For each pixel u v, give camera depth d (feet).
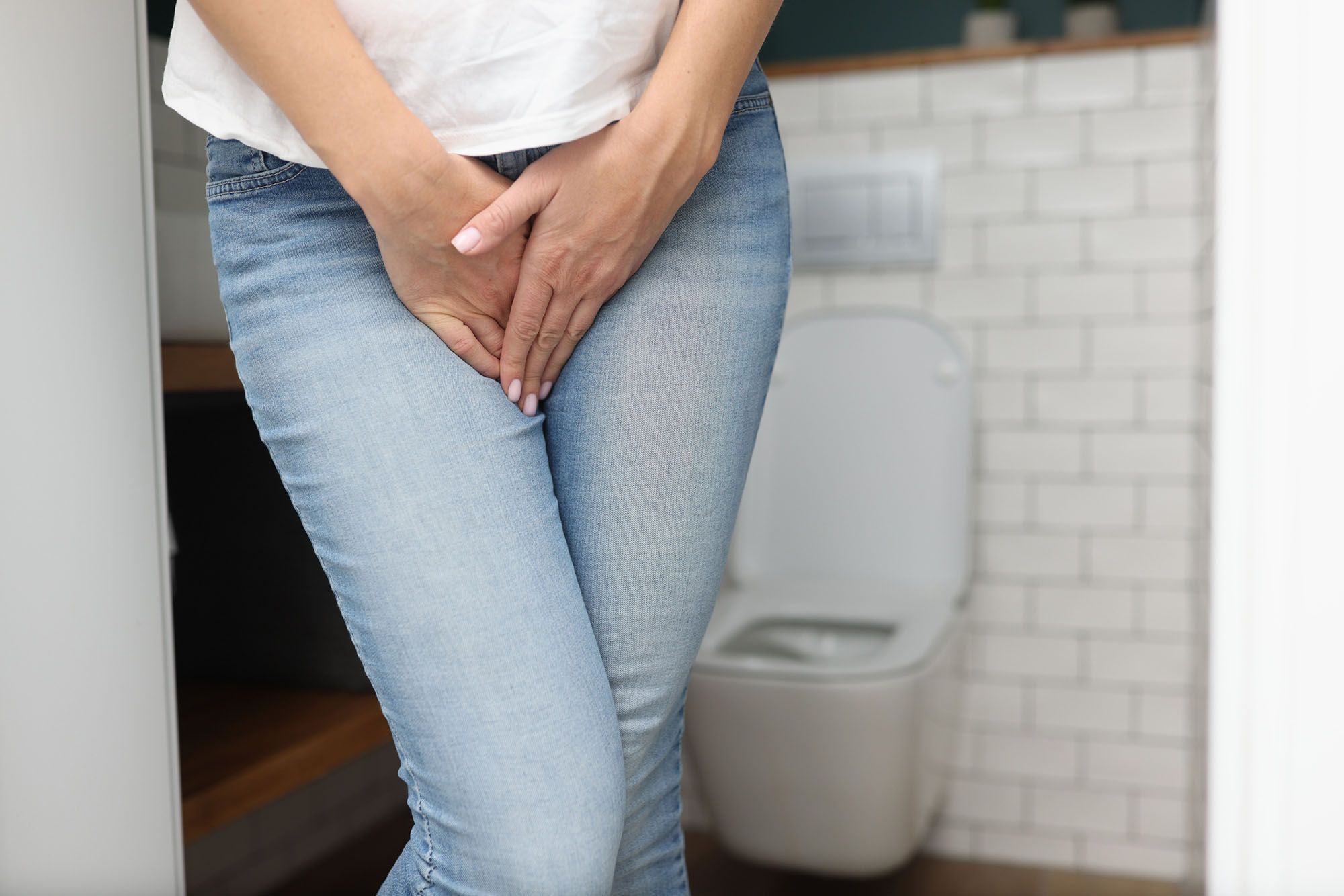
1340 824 1.40
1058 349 6.11
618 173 1.97
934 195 6.22
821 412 6.31
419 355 2.07
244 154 2.12
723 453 2.26
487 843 1.89
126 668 2.75
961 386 6.06
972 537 6.34
